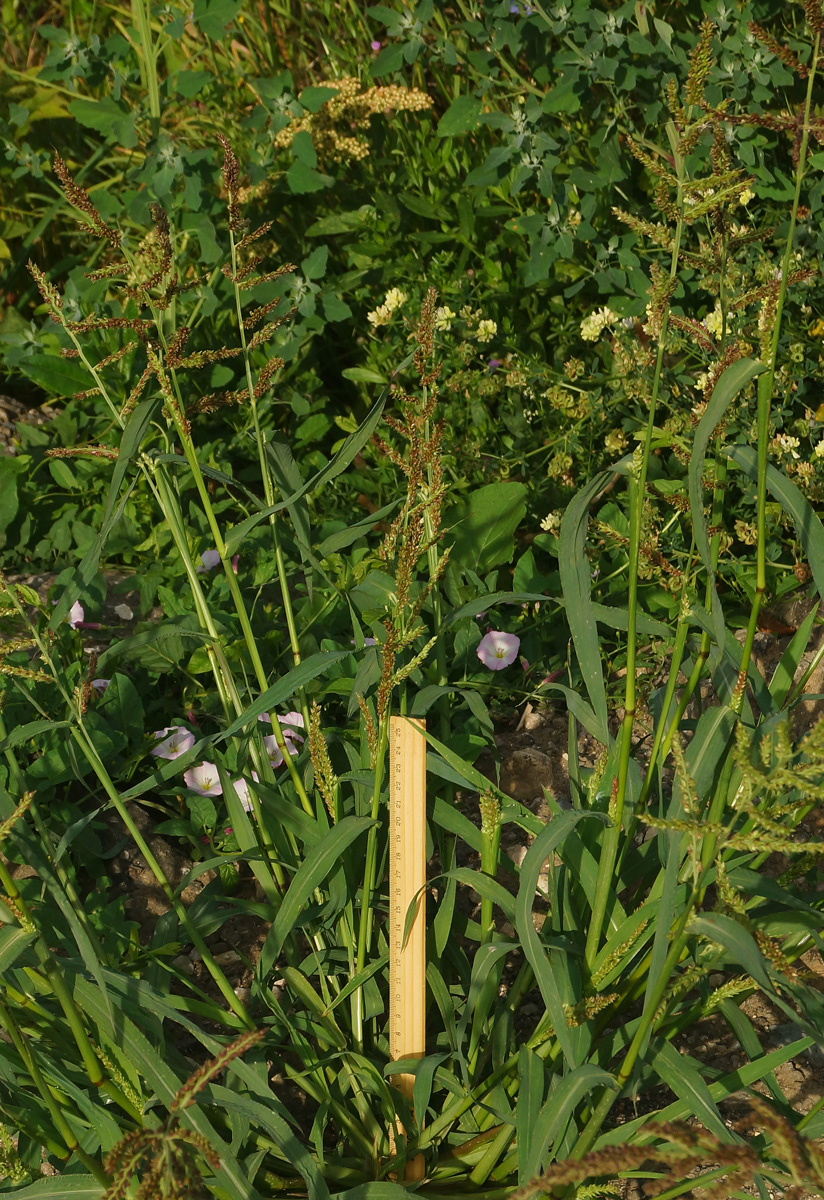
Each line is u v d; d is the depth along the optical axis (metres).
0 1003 0.92
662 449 1.87
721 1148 0.70
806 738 0.82
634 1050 0.90
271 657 1.52
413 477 1.02
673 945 0.89
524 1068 0.96
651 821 0.82
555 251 2.05
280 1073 1.17
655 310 0.94
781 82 1.96
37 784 1.36
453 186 2.37
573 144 2.24
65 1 3.00
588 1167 0.70
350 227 2.32
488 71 2.29
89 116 2.09
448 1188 1.02
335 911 1.09
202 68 2.75
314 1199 0.90
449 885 1.10
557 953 0.98
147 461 1.13
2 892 1.21
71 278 2.22
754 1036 0.99
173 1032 1.22
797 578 1.63
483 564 1.68
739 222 2.11
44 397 2.57
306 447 2.19
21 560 1.95
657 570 1.03
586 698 1.56
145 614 1.69
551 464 1.82
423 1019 1.02
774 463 1.72
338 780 1.07
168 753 1.39
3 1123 0.97
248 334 2.21
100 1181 0.91
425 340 1.03
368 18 2.77
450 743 1.23
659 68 2.07
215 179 2.17
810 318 1.91
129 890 1.36
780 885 1.02
